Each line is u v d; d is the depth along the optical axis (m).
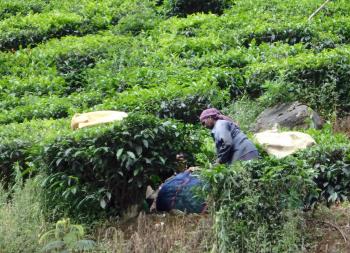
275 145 14.14
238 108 17.98
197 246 11.38
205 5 28.53
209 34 24.30
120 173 12.65
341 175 13.01
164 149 12.99
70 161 12.81
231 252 10.93
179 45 23.25
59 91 21.53
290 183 11.20
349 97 18.23
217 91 18.34
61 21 27.41
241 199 11.16
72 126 14.53
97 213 12.88
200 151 13.88
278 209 11.14
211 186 11.32
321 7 25.62
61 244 11.44
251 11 27.05
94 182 12.88
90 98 19.75
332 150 13.31
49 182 12.84
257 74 19.50
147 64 22.36
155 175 12.95
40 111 19.03
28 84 21.67
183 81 20.05
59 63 23.47
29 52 24.45
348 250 11.05
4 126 17.06
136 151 12.64
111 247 11.58
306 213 11.73
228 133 13.38
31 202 12.70
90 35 26.44
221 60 21.39
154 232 11.91
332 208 12.47
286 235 10.85
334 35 23.45
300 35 23.28
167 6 28.72
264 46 22.25
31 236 11.74
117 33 26.44
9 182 14.70
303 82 18.30
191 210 12.88
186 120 17.86
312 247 11.15
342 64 18.38
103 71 22.09
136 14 27.11
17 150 14.75
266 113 17.30
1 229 11.60
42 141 13.27
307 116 16.66
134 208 12.95
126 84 20.62
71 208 12.87
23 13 29.77
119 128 12.71
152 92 18.34
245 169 11.27
